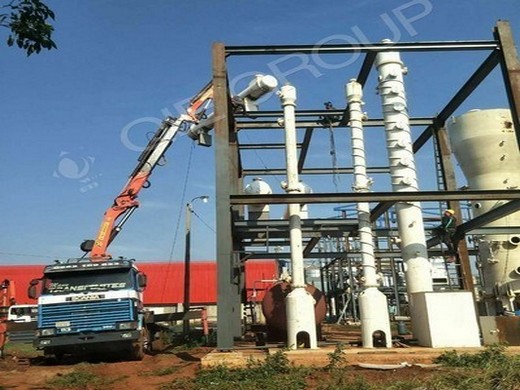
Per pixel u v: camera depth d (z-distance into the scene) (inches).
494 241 818.2
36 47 243.4
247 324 935.0
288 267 1040.8
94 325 632.4
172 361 587.5
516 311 720.3
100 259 688.4
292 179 604.1
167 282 1923.0
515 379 336.2
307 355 467.8
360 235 593.9
